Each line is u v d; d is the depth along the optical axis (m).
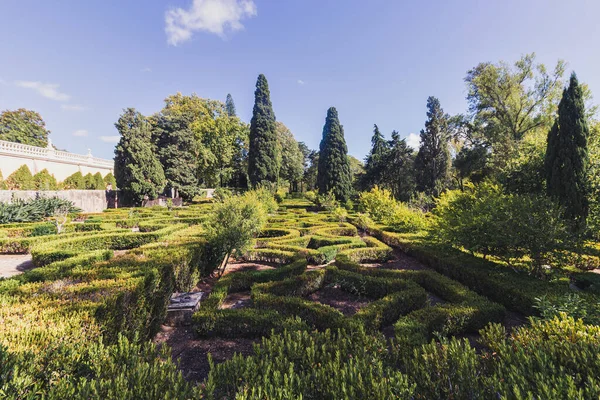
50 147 24.73
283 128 43.12
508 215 5.48
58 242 8.30
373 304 4.36
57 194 18.03
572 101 7.10
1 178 18.36
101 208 21.95
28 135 31.47
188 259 5.64
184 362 3.43
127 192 23.95
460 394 1.78
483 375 1.94
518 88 20.61
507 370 1.96
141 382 1.78
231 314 4.05
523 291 4.67
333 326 3.80
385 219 14.80
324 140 26.91
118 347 2.42
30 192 16.23
